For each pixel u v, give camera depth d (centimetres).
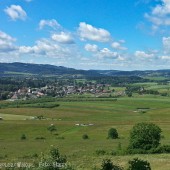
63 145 9356
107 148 8175
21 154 7575
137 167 4150
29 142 10700
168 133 12062
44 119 18862
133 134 7569
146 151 7206
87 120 17912
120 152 7219
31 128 15050
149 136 7431
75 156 6862
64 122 16900
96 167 5025
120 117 19012
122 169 4216
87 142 10100
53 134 13538
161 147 7306
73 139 11656
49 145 9488
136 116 19238
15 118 19375
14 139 12269
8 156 7288
